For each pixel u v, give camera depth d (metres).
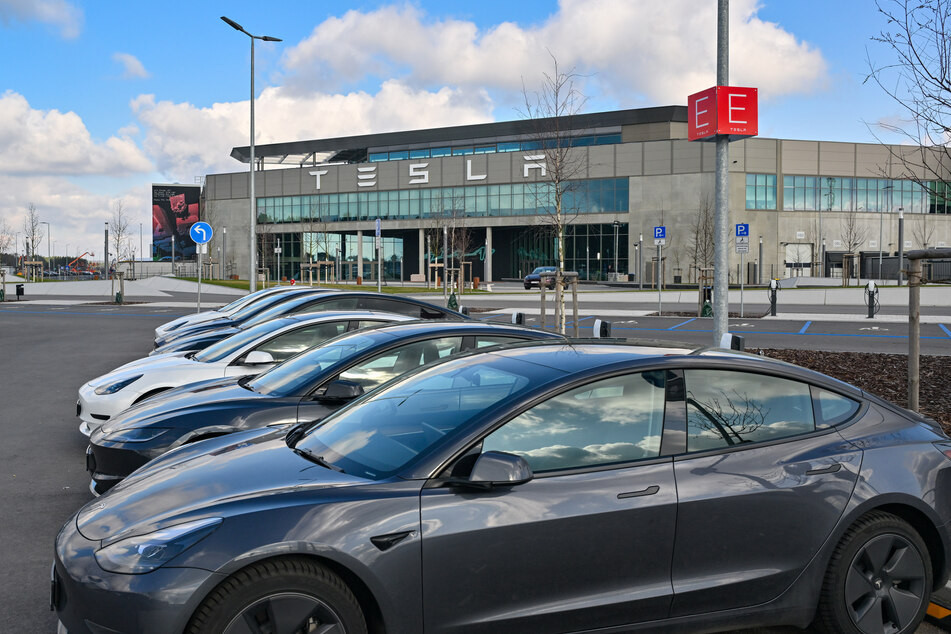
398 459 3.27
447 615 3.02
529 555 3.08
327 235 77.31
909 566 3.63
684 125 65.94
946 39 7.50
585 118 67.06
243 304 16.31
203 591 2.73
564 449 3.28
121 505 3.20
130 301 38.69
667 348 3.88
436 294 40.19
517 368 3.67
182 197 122.94
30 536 5.11
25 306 34.38
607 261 64.38
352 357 5.50
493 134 70.81
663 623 3.29
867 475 3.58
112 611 2.75
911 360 6.56
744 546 3.39
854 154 65.31
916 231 67.31
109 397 6.95
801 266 64.12
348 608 2.90
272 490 3.10
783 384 3.74
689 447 3.43
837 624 3.53
